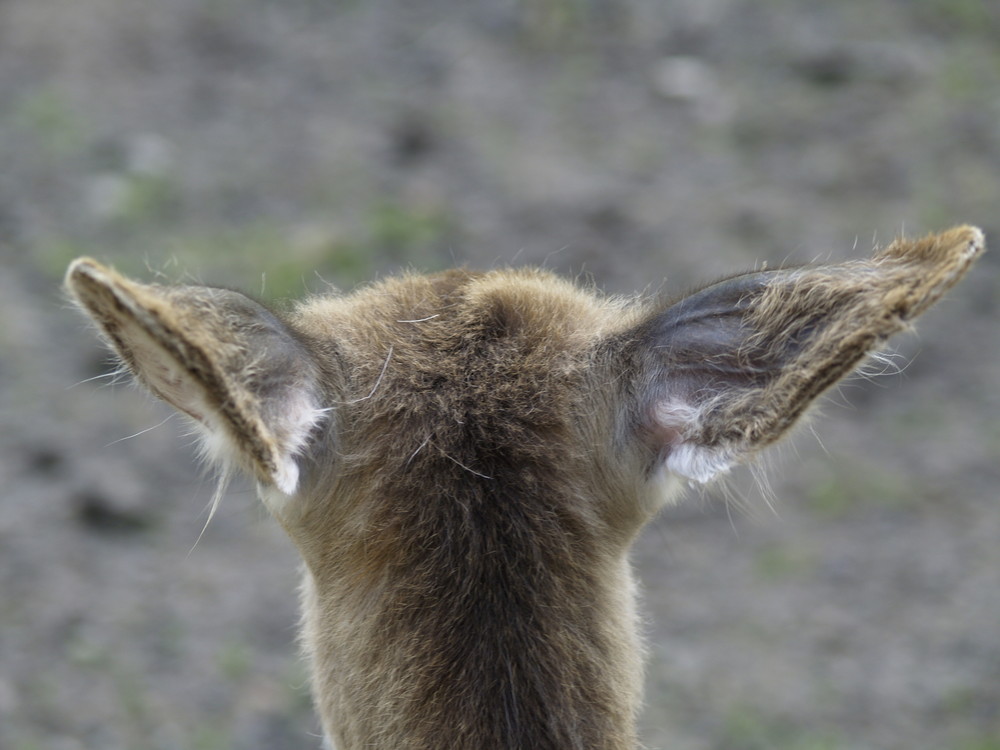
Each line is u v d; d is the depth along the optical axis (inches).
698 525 737.0
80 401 787.4
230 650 640.4
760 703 620.7
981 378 818.2
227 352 246.8
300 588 358.9
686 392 289.3
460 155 1013.2
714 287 287.6
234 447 251.0
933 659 642.8
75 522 707.4
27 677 616.1
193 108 1070.4
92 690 612.7
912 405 805.2
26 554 683.4
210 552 702.5
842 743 597.6
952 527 721.6
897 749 594.6
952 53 1144.2
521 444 292.2
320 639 305.9
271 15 1213.1
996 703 617.0
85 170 980.6
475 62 1144.8
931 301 245.6
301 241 902.4
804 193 971.3
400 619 287.4
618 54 1156.5
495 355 302.8
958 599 676.7
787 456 747.4
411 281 328.2
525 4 1205.7
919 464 762.8
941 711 614.5
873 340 247.4
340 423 293.7
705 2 1224.8
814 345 256.8
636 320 307.3
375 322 309.4
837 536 721.0
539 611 286.7
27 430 757.9
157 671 626.8
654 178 989.2
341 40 1176.2
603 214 935.7
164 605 664.4
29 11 1196.5
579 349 305.3
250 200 959.6
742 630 664.4
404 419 293.9
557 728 283.1
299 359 280.5
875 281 255.8
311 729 600.4
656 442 297.3
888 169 992.2
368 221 931.3
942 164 997.2
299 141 1030.4
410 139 1027.3
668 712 617.3
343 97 1093.1
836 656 648.4
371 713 289.1
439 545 288.0
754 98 1090.7
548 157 1015.0
